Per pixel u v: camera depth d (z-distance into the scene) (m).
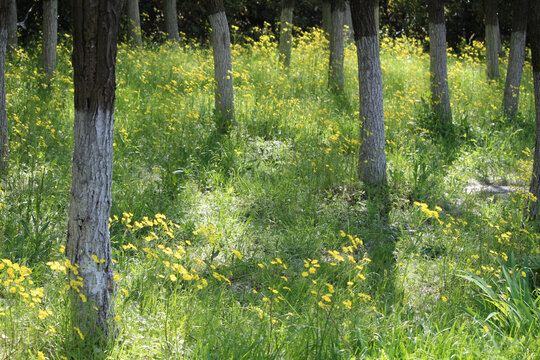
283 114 10.63
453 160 10.07
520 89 14.63
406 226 7.23
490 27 17.25
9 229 5.73
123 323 4.16
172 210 6.82
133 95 11.57
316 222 7.07
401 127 11.14
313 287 5.17
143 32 20.48
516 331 4.50
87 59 3.69
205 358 3.75
